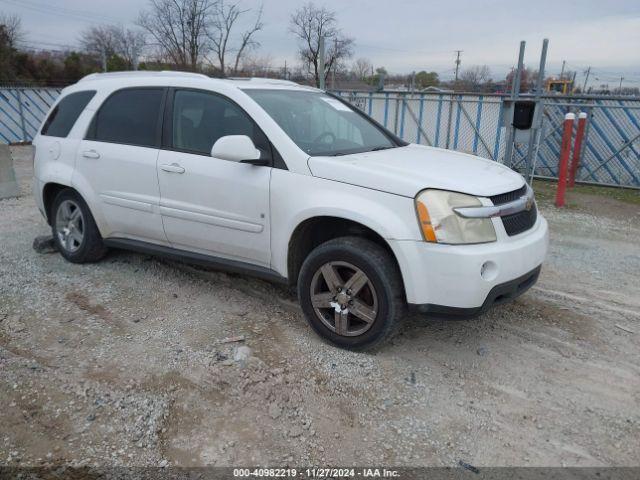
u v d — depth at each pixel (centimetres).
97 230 523
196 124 443
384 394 336
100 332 407
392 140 498
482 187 355
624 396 340
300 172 384
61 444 291
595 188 1109
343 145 436
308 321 396
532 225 390
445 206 341
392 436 300
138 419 309
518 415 320
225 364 360
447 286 338
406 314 368
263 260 415
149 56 3547
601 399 336
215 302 461
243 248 420
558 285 523
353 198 361
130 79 499
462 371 363
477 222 342
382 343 373
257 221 404
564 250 648
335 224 404
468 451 290
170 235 461
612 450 292
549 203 940
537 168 1225
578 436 303
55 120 550
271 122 403
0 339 395
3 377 345
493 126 1238
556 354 389
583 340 410
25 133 1870
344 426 307
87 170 504
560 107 1172
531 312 457
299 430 303
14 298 464
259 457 283
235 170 411
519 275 356
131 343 391
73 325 418
